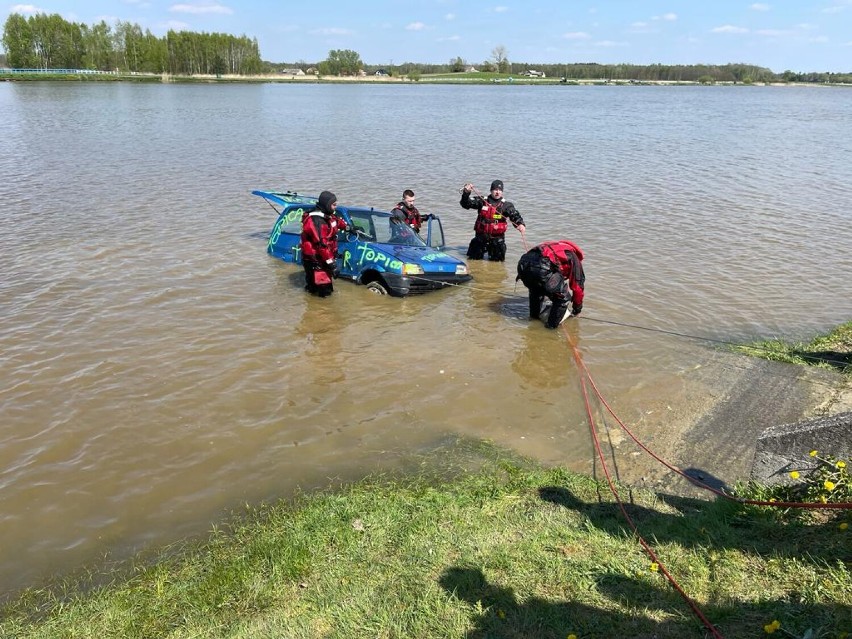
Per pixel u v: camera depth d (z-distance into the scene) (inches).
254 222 642.2
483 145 1348.4
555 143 1411.2
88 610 177.3
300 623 160.9
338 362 339.9
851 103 3772.1
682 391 309.7
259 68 6215.6
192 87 4320.9
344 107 2608.3
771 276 494.9
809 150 1342.3
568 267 383.6
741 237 613.6
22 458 252.5
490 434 272.5
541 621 153.9
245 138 1407.5
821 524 181.0
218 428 274.7
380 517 209.0
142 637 163.6
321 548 193.5
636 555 179.3
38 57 4977.9
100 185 826.2
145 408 289.4
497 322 401.4
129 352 345.4
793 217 703.1
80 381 312.7
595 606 157.9
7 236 572.7
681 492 226.5
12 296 423.5
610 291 454.6
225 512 222.1
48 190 786.2
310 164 1035.9
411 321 400.8
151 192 784.9
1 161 1010.1
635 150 1301.7
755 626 144.7
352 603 166.2
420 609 161.5
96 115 1921.8
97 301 418.9
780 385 311.4
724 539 182.2
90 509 224.4
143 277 468.8
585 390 312.5
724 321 402.0
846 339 365.1
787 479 201.3
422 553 186.2
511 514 209.0
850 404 285.4
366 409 292.2
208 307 414.3
